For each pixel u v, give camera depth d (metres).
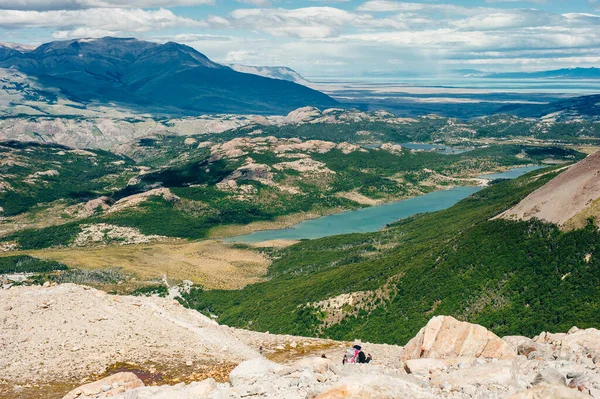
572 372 29.38
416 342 43.75
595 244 134.88
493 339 41.56
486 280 146.88
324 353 61.72
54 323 59.97
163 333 64.19
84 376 48.03
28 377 47.00
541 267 140.50
